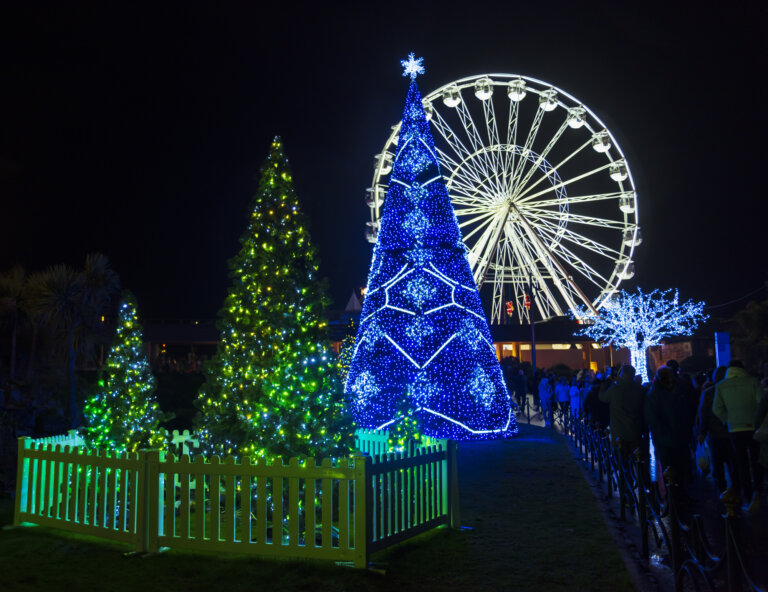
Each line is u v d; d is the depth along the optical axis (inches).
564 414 747.4
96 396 360.5
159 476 266.5
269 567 241.1
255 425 305.3
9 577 234.7
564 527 301.6
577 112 1412.4
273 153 350.9
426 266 695.1
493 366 700.0
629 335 1647.4
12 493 393.7
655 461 504.1
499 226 1375.5
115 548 268.4
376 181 1331.2
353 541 242.8
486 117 1417.3
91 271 951.6
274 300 323.6
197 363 1711.4
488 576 231.8
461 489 402.3
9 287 904.3
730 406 339.9
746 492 339.3
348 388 692.1
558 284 1414.9
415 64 772.6
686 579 220.7
